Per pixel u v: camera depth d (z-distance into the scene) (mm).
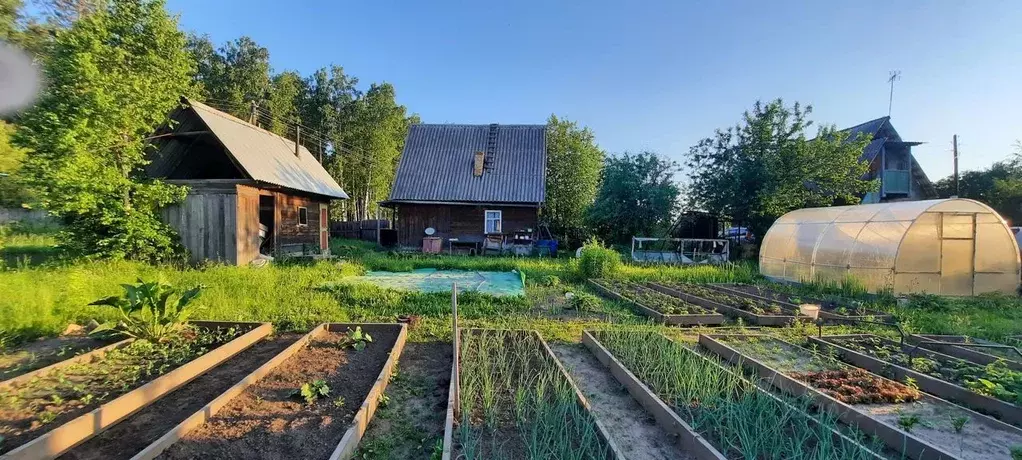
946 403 4289
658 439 3654
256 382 4422
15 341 5402
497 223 21906
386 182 41969
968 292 11070
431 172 23188
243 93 34375
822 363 5625
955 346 6250
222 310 7199
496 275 13039
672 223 23172
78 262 10055
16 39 12812
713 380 4465
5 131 12633
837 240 12070
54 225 15828
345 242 23891
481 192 22125
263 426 3502
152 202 11758
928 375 5023
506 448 3346
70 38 10242
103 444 3254
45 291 6492
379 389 4195
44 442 2938
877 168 24344
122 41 11031
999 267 11219
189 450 3123
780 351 6102
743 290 11539
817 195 18797
